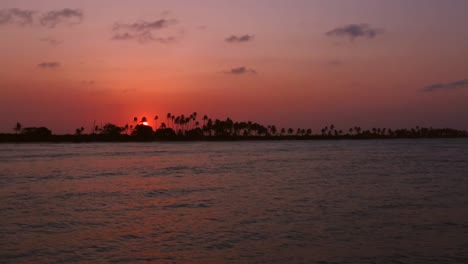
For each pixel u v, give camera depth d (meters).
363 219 29.27
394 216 30.20
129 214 32.12
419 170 69.69
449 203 35.66
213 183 53.59
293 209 33.47
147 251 21.95
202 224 28.20
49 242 23.78
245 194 42.78
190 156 123.06
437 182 51.84
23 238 24.72
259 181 55.28
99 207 35.50
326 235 24.89
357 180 54.94
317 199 38.62
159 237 24.77
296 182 53.50
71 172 70.50
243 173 67.69
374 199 38.25
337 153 137.38
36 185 51.97
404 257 20.70
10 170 73.62
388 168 74.44
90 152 146.62
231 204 36.41
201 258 20.77
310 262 20.09
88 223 28.84
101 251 22.00
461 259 20.34
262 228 26.84
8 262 20.28
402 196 40.00
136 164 90.00
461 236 24.39
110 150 166.62
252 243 23.33
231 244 23.12
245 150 169.75
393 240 23.64
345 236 24.61
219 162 96.25
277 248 22.31
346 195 41.09
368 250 21.84
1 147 199.25
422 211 32.03
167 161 100.31
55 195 43.09
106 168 79.31
